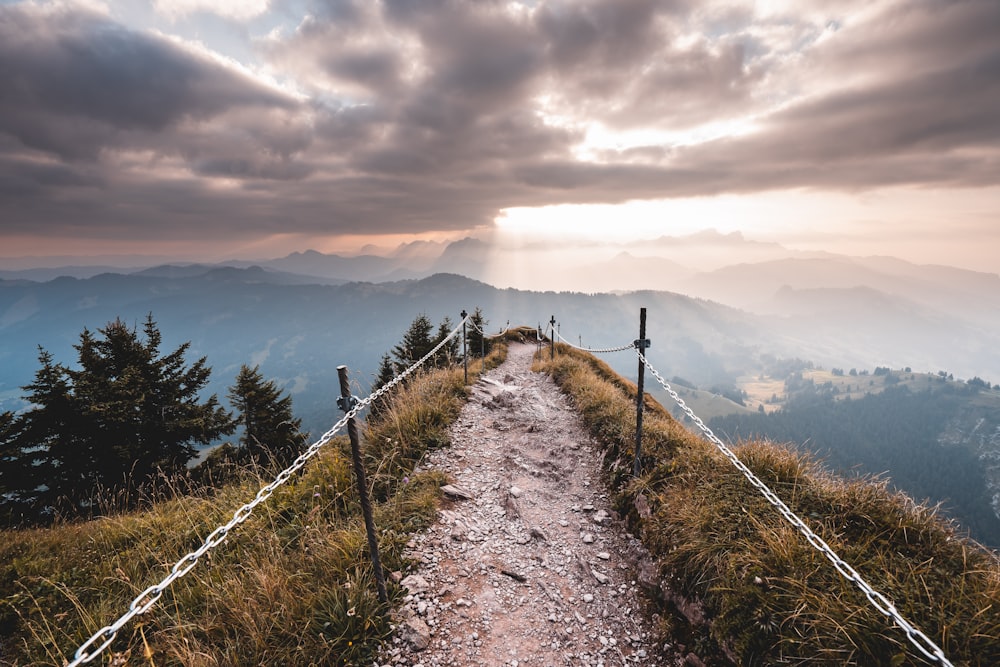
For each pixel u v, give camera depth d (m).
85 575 5.51
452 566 5.29
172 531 6.11
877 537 4.28
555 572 5.50
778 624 3.61
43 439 17.61
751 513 4.89
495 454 8.67
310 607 4.13
